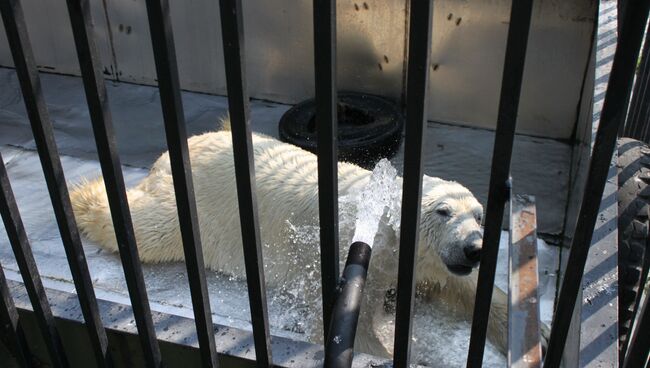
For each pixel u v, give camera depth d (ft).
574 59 13.30
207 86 15.96
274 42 14.98
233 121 4.32
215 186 10.44
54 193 5.22
